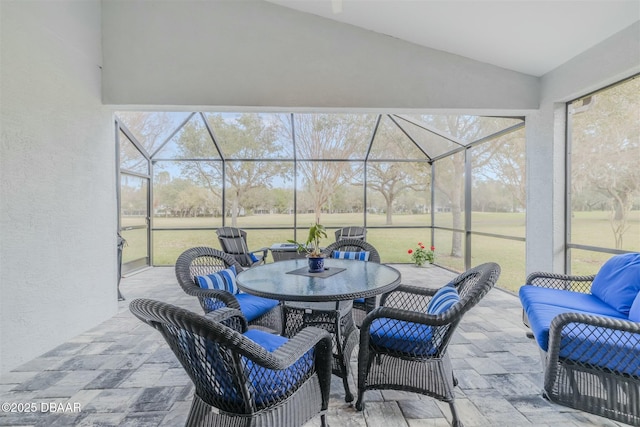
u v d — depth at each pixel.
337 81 3.57
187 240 6.88
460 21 3.03
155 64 3.46
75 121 3.04
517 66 3.52
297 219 7.22
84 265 3.12
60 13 2.87
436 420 1.77
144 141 6.05
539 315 2.07
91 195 3.24
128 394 2.04
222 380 1.29
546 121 3.53
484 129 4.78
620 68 2.68
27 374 2.30
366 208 7.08
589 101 3.21
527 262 3.85
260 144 6.48
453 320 1.64
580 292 2.67
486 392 2.03
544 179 3.58
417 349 1.76
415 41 3.56
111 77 3.42
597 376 1.65
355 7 3.23
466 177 5.46
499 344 2.73
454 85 3.61
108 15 3.43
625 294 2.16
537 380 2.17
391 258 7.22
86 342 2.84
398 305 2.55
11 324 2.39
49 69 2.75
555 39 2.93
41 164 2.67
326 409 1.61
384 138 6.48
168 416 1.82
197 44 3.49
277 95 3.54
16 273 2.44
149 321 1.26
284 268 2.67
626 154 2.89
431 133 5.80
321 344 1.57
